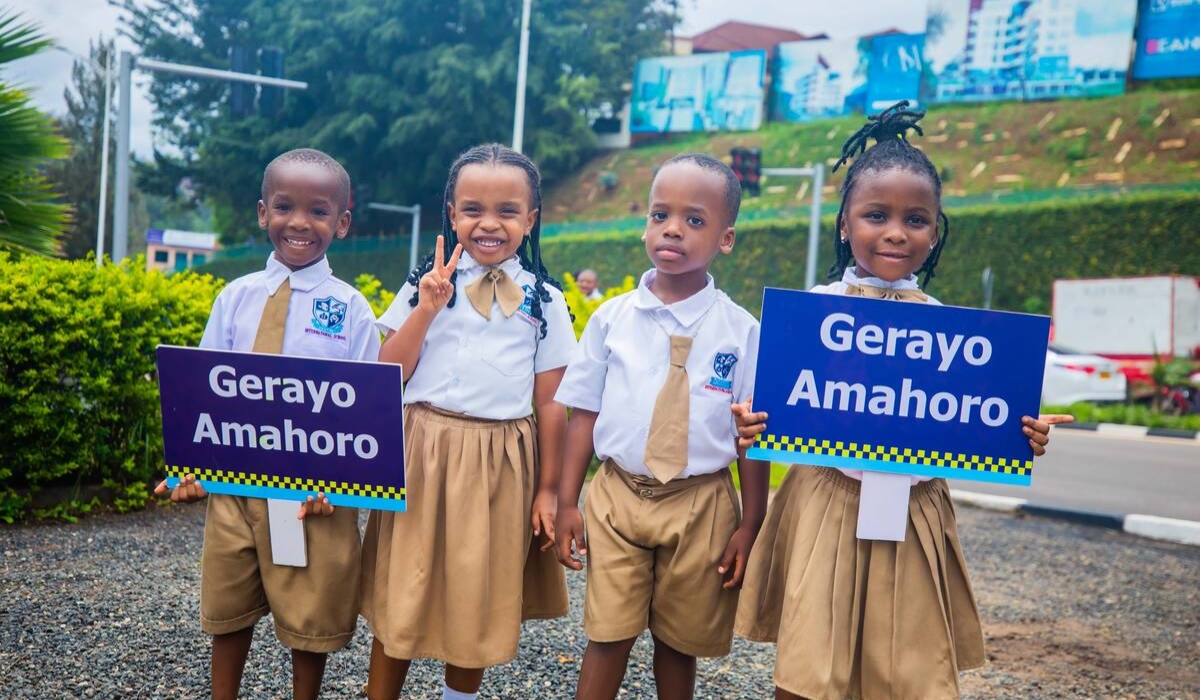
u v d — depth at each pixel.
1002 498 8.30
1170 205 21.86
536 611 3.04
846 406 2.58
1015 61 30.45
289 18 38.19
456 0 35.81
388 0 35.47
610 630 2.72
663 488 2.77
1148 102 27.52
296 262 2.87
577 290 7.61
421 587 2.72
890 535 2.55
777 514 2.74
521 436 2.88
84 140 40.59
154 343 5.54
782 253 28.22
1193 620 4.98
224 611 2.77
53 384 5.20
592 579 2.78
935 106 32.09
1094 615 4.98
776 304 2.57
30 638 3.41
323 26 36.62
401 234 40.06
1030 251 23.42
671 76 38.03
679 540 2.74
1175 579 5.86
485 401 2.80
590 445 2.91
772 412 2.60
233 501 2.77
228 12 41.22
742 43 46.44
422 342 2.83
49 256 6.61
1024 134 28.91
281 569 2.75
